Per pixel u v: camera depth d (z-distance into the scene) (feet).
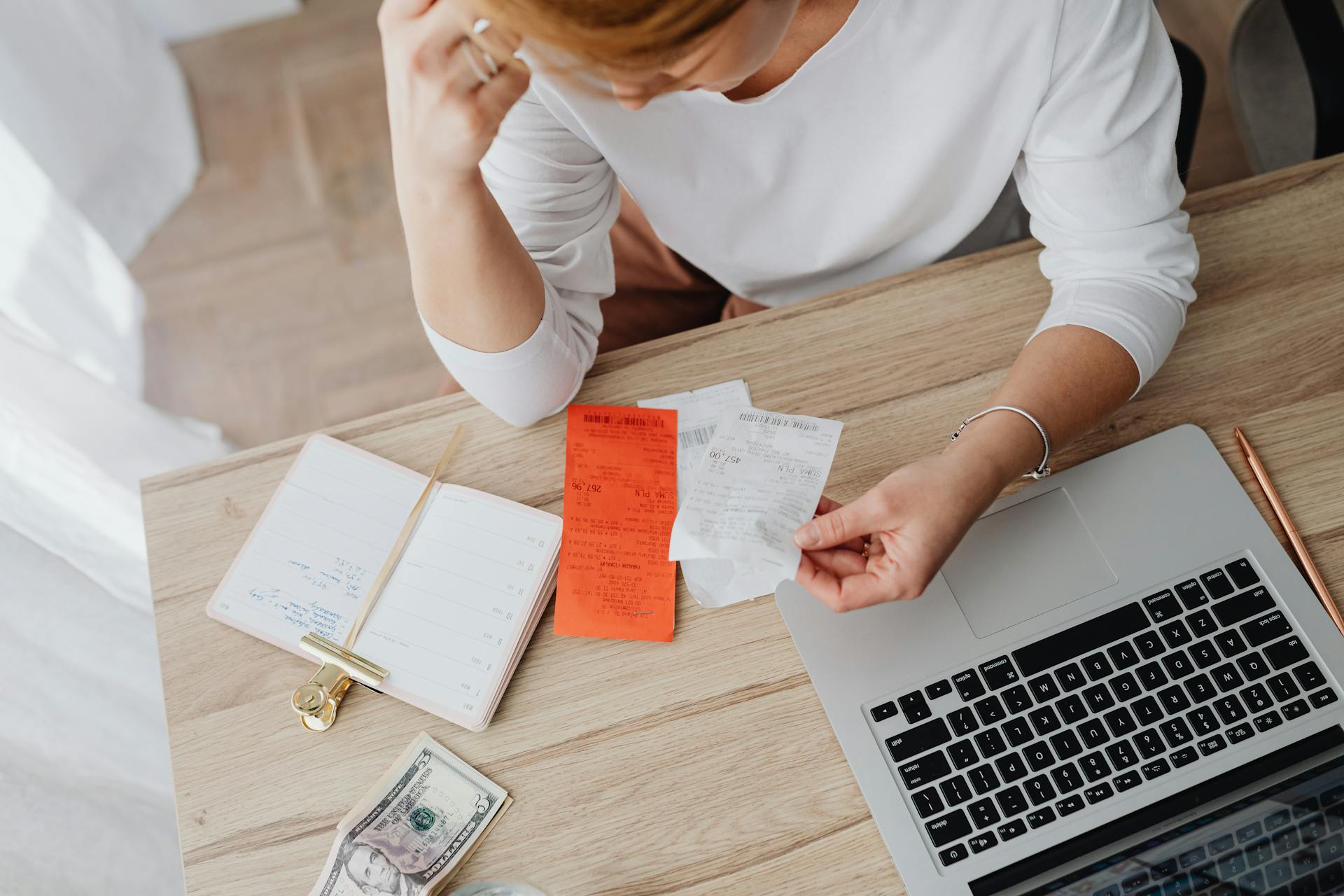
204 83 6.98
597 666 2.43
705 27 1.51
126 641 3.49
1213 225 2.88
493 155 2.72
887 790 2.27
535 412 2.65
